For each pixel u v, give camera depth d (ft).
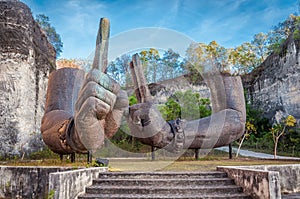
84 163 27.66
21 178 23.43
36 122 64.28
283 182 23.72
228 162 33.42
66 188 16.51
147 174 21.42
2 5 62.49
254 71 117.91
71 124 27.96
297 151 76.43
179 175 21.44
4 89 57.93
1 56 59.11
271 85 103.09
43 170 22.88
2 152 54.19
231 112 39.29
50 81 39.42
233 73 120.47
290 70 93.71
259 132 98.53
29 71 62.95
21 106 58.80
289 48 96.22
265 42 136.98
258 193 17.31
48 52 78.33
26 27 64.44
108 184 20.34
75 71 39.04
